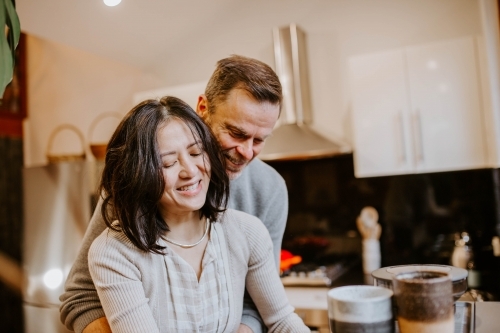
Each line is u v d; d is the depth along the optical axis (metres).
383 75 2.56
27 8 1.84
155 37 2.54
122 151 0.91
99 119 3.67
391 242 2.86
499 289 2.05
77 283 1.15
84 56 3.75
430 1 2.71
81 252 1.17
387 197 2.88
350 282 2.51
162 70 3.34
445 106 2.41
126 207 0.91
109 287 0.93
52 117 3.87
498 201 2.63
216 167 0.97
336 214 3.00
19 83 3.90
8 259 3.70
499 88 2.28
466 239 2.57
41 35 2.16
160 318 0.97
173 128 0.91
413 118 2.48
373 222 2.82
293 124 2.81
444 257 2.70
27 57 3.98
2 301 3.61
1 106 3.74
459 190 2.72
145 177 0.89
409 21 2.76
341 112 2.90
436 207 2.77
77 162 3.03
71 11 1.91
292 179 3.12
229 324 1.04
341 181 2.99
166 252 0.97
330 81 2.94
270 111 1.05
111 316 0.92
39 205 3.16
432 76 2.44
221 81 1.07
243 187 1.33
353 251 2.94
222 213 1.07
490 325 0.84
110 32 2.28
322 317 2.35
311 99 2.97
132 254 0.95
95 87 3.70
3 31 0.83
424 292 0.70
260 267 1.10
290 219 3.11
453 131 2.39
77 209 3.01
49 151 3.86
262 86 1.02
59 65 3.86
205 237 1.04
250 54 3.10
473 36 2.36
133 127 0.91
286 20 3.04
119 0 1.90
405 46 2.76
